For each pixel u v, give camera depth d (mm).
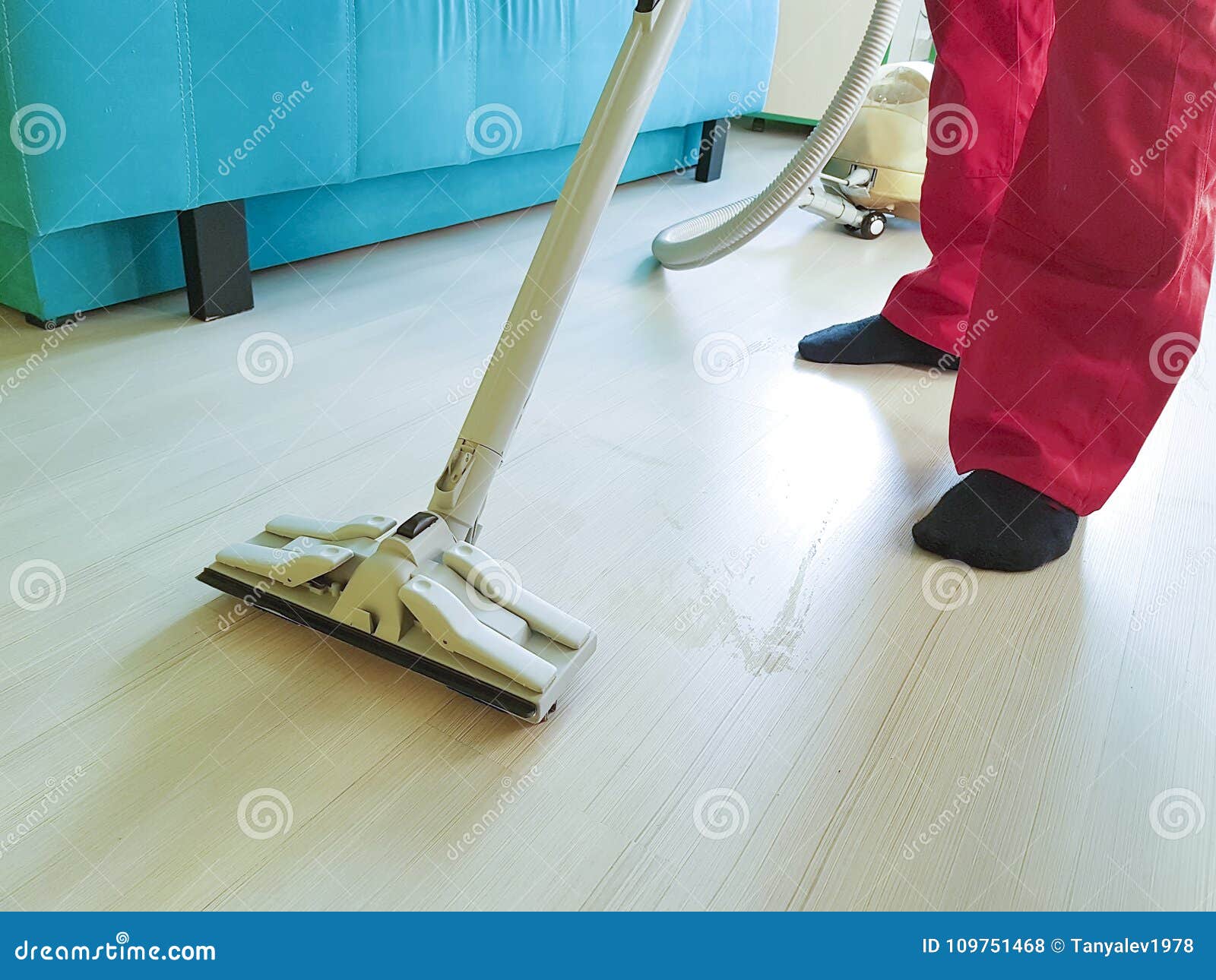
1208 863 600
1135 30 757
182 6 1094
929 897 562
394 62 1388
